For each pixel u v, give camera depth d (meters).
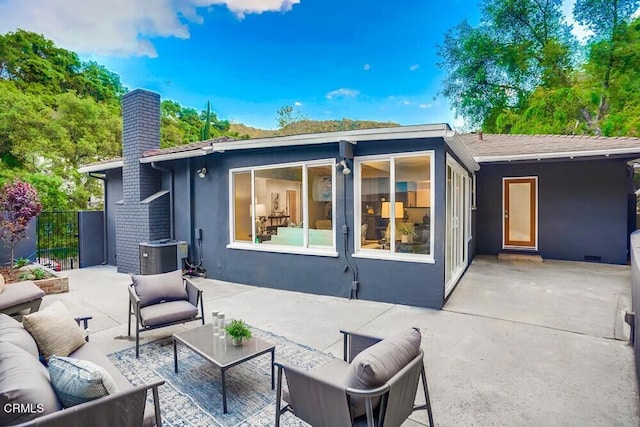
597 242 8.78
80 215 9.63
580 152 7.57
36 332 2.64
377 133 5.28
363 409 1.93
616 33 17.81
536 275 7.41
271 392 2.97
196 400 2.85
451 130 4.91
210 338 3.25
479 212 10.15
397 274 5.50
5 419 1.59
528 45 20.84
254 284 6.90
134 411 1.91
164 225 8.22
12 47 18.05
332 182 6.04
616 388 2.96
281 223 6.62
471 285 6.60
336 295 6.00
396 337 2.21
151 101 8.51
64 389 1.82
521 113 20.81
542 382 3.07
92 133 17.66
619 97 17.36
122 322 4.79
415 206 5.40
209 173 7.53
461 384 3.05
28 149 15.39
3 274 6.62
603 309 5.10
